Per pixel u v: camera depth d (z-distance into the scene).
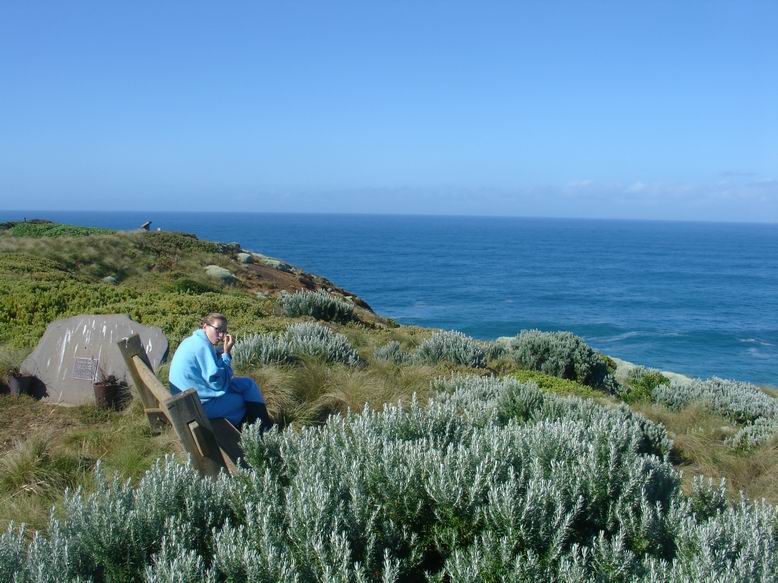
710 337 60.75
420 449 3.96
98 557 3.19
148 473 3.92
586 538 3.69
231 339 6.04
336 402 7.77
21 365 8.30
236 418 6.02
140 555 3.23
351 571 2.98
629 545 3.63
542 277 118.69
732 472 8.11
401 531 3.46
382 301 79.00
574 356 13.83
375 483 3.67
